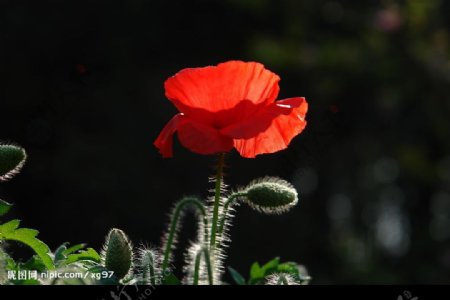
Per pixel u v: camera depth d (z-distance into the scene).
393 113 18.52
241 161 16.69
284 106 2.78
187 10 18.25
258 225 17.83
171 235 2.84
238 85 2.71
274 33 18.58
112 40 17.67
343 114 17.25
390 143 18.84
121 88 17.47
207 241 2.84
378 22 17.56
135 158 17.14
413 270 19.00
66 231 16.27
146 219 16.73
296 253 18.52
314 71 17.61
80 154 16.36
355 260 19.47
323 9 18.19
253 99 2.73
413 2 17.52
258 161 16.70
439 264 19.17
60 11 17.42
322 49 17.31
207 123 2.74
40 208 16.14
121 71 17.62
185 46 18.42
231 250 17.48
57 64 17.23
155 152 17.31
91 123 16.81
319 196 19.55
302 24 17.78
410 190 20.41
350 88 17.84
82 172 16.33
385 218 20.77
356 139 18.73
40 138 10.04
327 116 6.37
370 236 20.28
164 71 18.34
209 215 2.90
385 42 17.66
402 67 17.55
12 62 16.88
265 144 2.95
